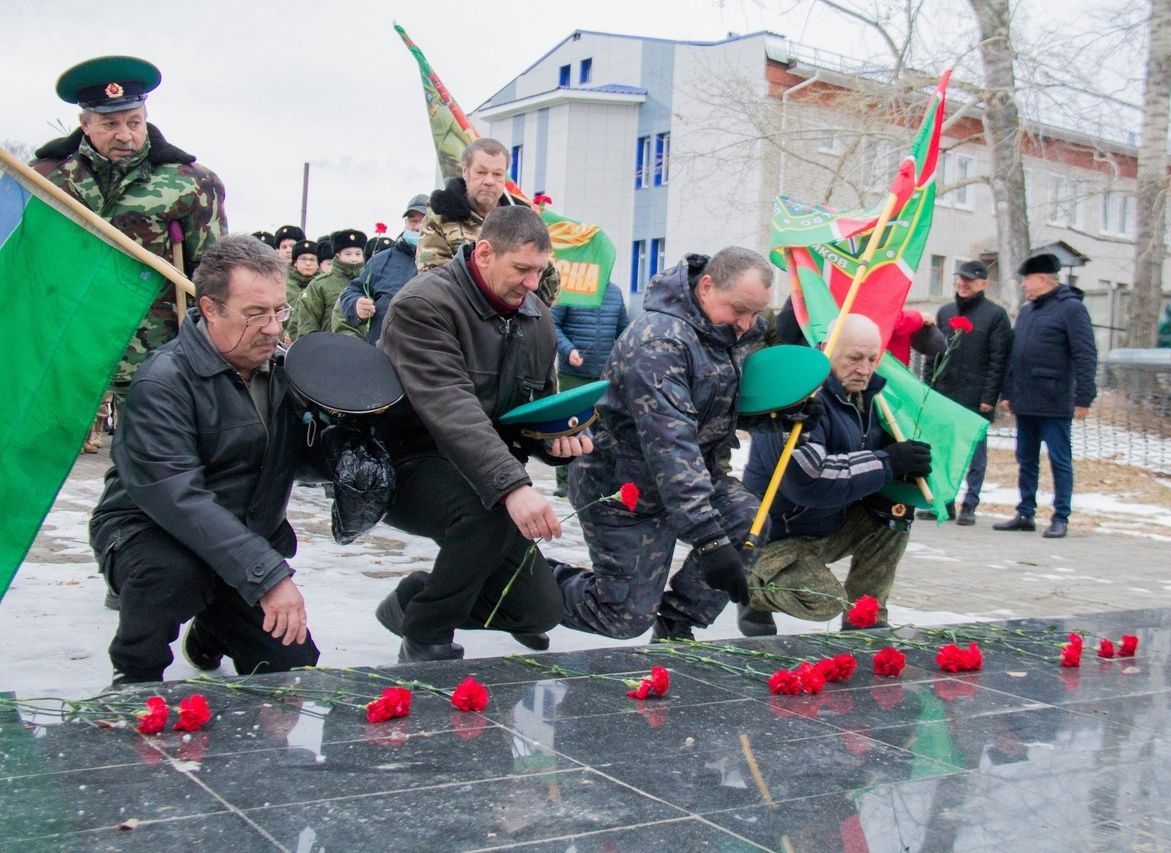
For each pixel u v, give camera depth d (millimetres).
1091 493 12461
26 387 3605
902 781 2783
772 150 21703
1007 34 17344
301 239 13047
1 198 3576
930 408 5227
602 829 2367
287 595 3389
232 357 3594
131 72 4617
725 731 3109
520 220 3850
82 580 5555
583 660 3783
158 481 3406
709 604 4754
